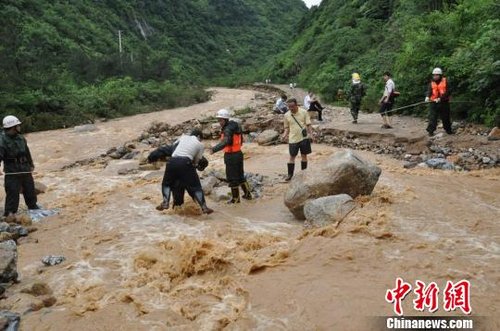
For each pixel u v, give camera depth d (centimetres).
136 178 1134
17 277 588
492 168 996
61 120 2162
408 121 1483
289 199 772
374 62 2469
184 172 782
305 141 947
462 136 1177
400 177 958
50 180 1171
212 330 466
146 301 529
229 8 9162
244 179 866
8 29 2545
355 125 1458
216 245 657
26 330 472
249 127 1560
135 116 2561
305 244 639
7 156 827
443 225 696
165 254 645
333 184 755
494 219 720
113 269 615
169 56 5781
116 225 781
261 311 498
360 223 686
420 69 1612
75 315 500
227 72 6844
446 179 941
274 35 9381
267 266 592
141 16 6156
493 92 1235
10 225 780
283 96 1788
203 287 559
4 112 2002
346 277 552
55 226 804
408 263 577
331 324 464
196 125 1720
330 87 2677
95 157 1497
